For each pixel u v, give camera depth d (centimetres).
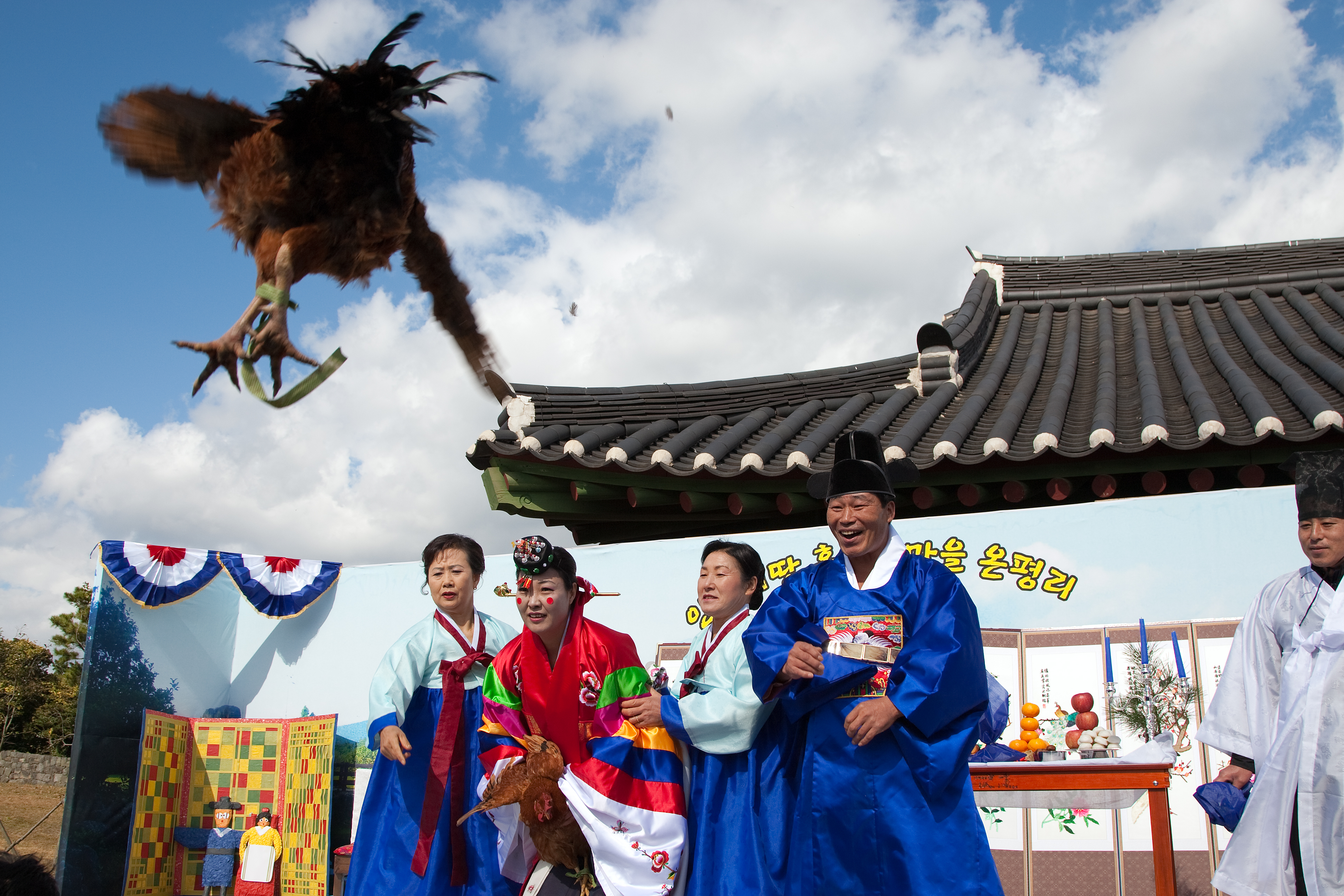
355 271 206
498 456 696
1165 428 582
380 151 199
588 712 397
